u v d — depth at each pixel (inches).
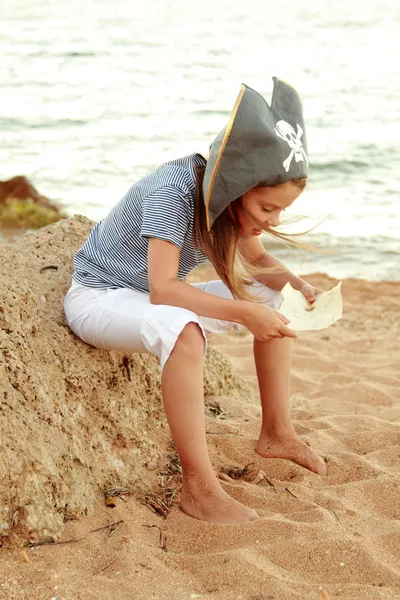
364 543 97.0
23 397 101.0
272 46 1288.1
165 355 101.4
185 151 604.7
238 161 97.9
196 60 1140.5
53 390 108.1
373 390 175.3
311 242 373.4
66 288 129.1
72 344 116.1
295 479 120.3
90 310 112.6
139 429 122.4
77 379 113.7
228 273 111.3
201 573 90.4
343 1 2128.4
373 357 208.2
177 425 102.9
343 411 163.8
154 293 104.2
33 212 425.1
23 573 87.1
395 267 340.2
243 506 104.0
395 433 137.3
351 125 695.7
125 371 125.0
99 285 115.0
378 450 130.4
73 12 1903.3
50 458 98.6
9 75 1010.1
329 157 569.6
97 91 901.8
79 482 102.5
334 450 131.7
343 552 95.0
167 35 1444.4
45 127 697.0
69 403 111.2
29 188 451.5
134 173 533.6
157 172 110.1
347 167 542.3
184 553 96.7
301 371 195.3
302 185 104.2
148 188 108.2
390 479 115.3
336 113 756.6
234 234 107.7
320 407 166.6
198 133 674.8
